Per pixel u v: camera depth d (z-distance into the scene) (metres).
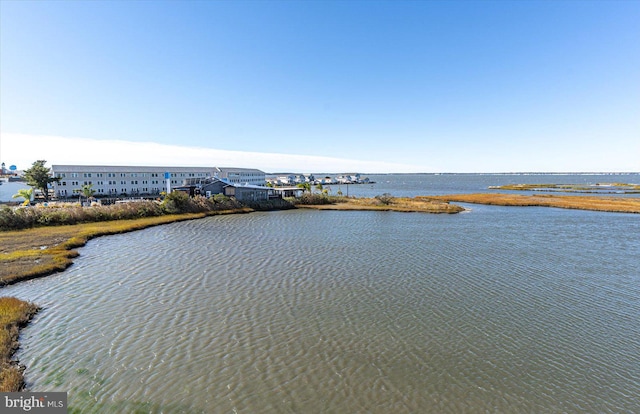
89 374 12.48
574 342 15.49
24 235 35.97
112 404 10.92
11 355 13.54
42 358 13.44
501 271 25.84
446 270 25.95
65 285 21.67
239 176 122.19
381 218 56.47
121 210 49.69
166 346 14.59
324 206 73.12
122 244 33.84
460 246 34.41
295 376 12.74
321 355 14.17
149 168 94.81
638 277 24.59
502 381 12.66
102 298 19.66
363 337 15.69
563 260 29.14
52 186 75.75
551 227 47.59
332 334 15.92
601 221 54.09
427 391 12.05
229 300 19.64
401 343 15.22
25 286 21.34
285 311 18.28
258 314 17.86
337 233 41.44
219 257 28.94
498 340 15.59
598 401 11.65
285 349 14.56
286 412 10.90
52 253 28.27
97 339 15.04
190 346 14.62
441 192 150.50
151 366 13.10
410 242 36.28
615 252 32.25
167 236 38.41
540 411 11.12
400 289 21.77
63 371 12.60
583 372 13.28
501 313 18.41
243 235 39.47
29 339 14.91
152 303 19.03
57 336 15.22
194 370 12.94
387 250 32.34
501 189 166.12
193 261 27.56
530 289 22.03
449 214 63.16
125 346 14.51
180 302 19.23
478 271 25.77
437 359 14.03
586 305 19.56
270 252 30.97
